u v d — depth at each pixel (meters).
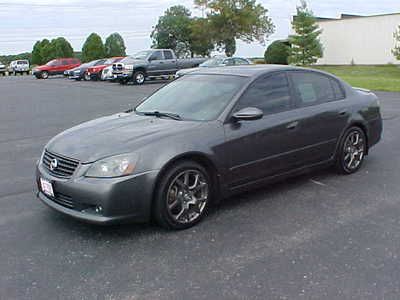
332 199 4.83
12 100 17.61
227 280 3.16
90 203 3.76
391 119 10.11
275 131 4.75
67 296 3.00
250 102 4.66
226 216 4.39
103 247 3.74
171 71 26.05
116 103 15.35
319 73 5.54
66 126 10.58
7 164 6.83
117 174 3.75
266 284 3.09
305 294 2.96
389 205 4.61
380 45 40.78
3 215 4.52
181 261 3.46
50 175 4.05
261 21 46.56
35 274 3.30
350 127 5.69
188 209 4.12
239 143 4.44
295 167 5.08
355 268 3.29
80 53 71.44
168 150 3.94
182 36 56.41
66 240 3.89
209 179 4.29
